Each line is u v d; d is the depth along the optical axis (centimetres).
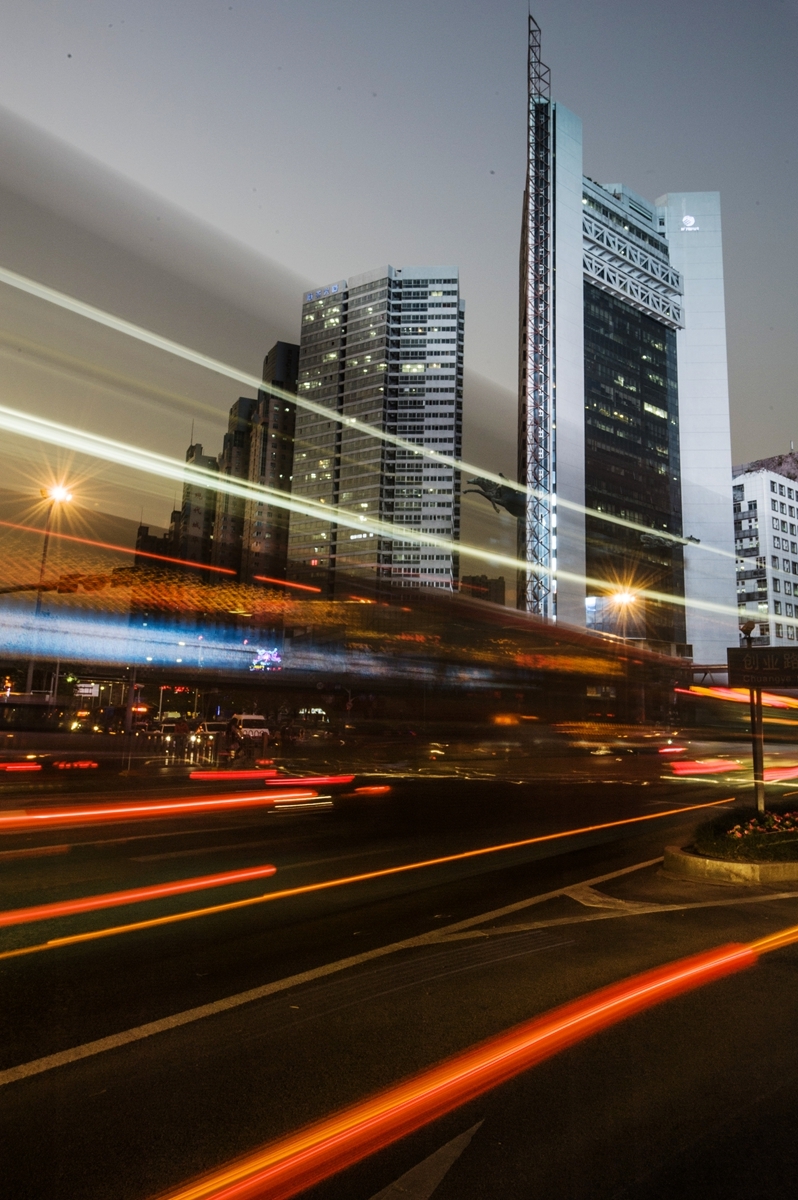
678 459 14938
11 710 5831
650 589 13688
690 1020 529
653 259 15050
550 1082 434
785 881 1015
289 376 19888
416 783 2508
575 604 12138
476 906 864
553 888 967
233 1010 540
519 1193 331
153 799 1888
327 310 18888
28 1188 331
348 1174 343
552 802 2025
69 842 1243
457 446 17725
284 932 746
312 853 1186
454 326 17962
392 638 3556
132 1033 498
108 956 663
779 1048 484
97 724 5900
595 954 683
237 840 1291
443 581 17100
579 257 13200
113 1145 365
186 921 781
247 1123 385
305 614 6494
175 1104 404
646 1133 381
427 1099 412
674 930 766
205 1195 328
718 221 15775
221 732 4703
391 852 1212
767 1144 373
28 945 692
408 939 725
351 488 17912
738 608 14400
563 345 12738
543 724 3616
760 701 1291
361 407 18050
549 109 13300
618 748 4044
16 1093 416
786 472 17988
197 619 13488
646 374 14712
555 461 12344
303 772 2811
